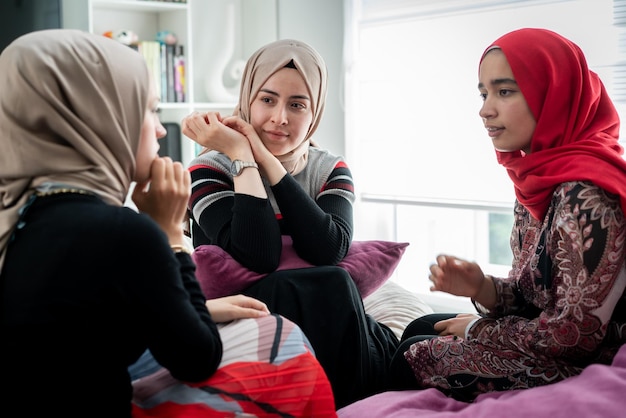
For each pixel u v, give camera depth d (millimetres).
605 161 1771
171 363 1381
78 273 1290
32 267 1292
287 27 4027
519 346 1794
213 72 4039
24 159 1368
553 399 1615
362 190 3758
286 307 2020
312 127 2338
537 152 1883
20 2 3463
